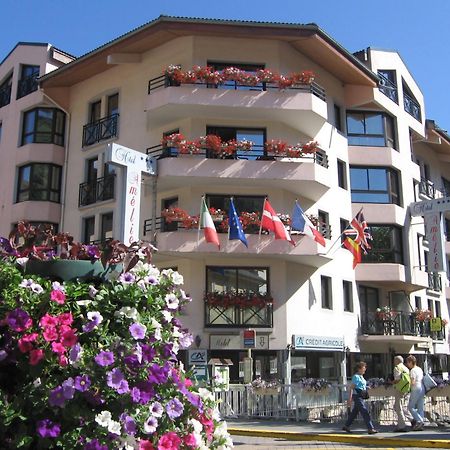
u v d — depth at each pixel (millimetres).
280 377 21391
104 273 3709
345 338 24484
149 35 23156
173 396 3426
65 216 25844
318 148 23250
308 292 23047
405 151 28891
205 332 21094
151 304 3586
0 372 3143
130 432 3047
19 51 28594
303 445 12047
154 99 21969
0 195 27359
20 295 3229
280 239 21203
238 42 23422
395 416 14898
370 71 26094
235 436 13672
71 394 2961
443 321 28312
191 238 20812
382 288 27547
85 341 3250
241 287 21969
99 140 25250
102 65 25422
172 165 21297
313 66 25000
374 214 26656
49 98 26625
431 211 27172
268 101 22000
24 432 2953
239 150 22047
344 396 16000
